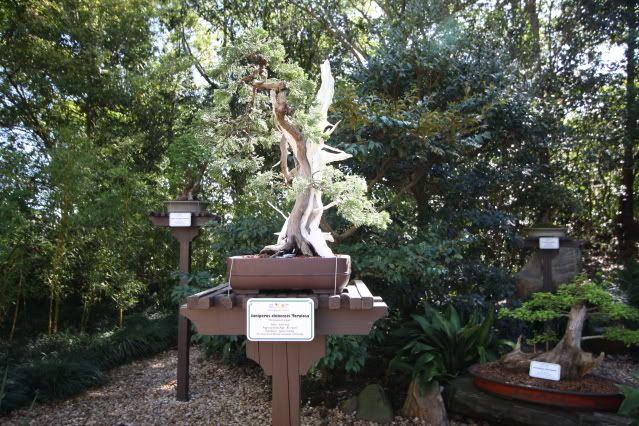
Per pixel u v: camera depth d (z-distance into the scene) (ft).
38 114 18.70
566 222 22.27
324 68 6.89
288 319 5.07
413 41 14.37
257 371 14.38
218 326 5.36
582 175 21.85
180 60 19.70
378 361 13.75
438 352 11.62
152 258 20.26
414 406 10.57
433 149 11.78
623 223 21.98
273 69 5.93
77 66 17.90
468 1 21.17
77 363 13.43
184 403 11.91
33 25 16.87
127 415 11.18
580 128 21.38
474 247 15.75
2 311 15.98
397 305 13.21
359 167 13.41
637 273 16.58
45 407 11.72
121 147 17.22
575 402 8.70
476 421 10.31
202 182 20.04
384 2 22.13
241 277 5.30
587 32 20.85
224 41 24.02
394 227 13.02
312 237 6.06
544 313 9.93
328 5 22.16
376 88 14.71
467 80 13.94
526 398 9.07
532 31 21.68
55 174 14.06
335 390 12.35
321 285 5.31
